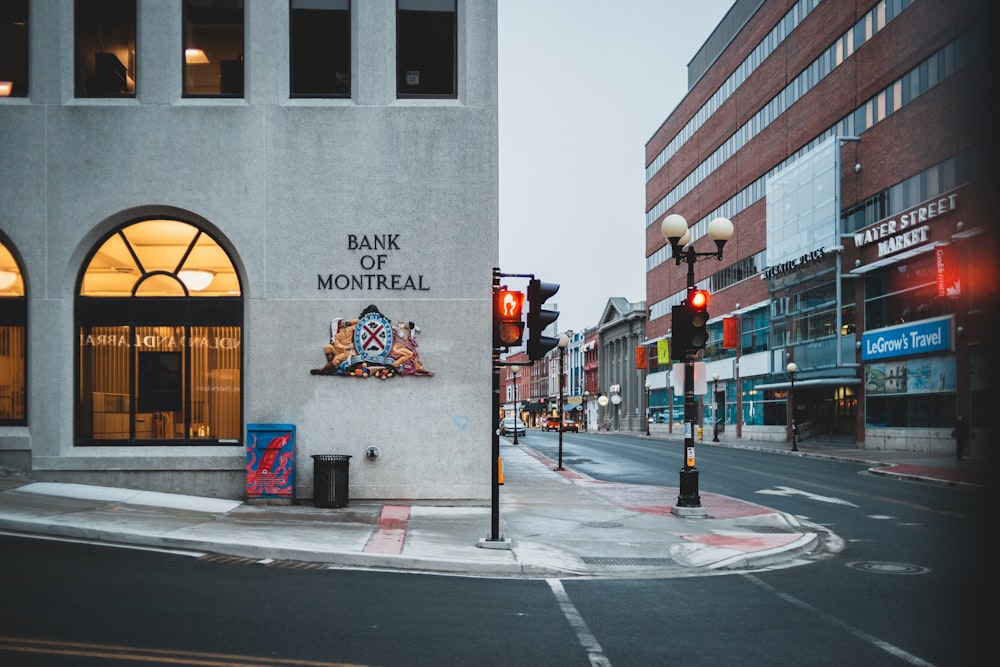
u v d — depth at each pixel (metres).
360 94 15.86
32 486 14.47
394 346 15.69
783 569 10.73
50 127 15.46
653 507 16.92
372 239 15.77
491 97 16.02
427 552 10.70
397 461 15.62
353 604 8.02
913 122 37.84
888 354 39.31
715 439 54.88
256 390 15.45
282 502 14.80
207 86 15.89
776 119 54.22
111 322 15.63
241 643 6.49
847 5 44.41
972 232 32.44
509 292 11.30
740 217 60.81
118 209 15.47
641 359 84.81
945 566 10.96
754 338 58.19
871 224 41.41
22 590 7.93
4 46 15.77
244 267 15.59
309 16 16.05
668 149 80.44
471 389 15.77
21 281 15.55
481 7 16.11
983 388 32.31
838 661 6.45
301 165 15.76
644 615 7.96
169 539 10.74
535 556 10.77
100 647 6.20
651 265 86.12
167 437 15.59
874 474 27.31
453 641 6.81
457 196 15.91
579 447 45.25
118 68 15.84
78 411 15.47
